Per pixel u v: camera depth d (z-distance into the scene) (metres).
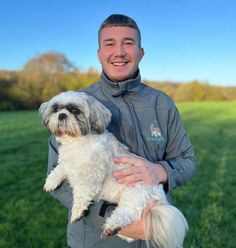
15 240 1.56
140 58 0.86
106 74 0.84
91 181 0.78
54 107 0.87
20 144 3.99
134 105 0.83
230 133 5.52
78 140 0.83
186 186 2.31
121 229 0.75
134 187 0.79
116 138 0.83
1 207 1.93
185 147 0.85
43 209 1.91
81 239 0.79
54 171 0.82
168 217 0.76
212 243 1.52
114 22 0.83
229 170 2.87
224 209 1.92
